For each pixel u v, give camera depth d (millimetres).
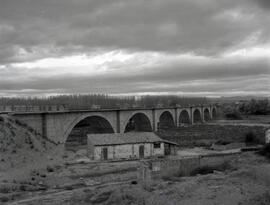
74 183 39312
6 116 50531
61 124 59875
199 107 168375
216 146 72375
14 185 35188
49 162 48094
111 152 55500
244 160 50125
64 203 29531
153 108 102812
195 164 49125
